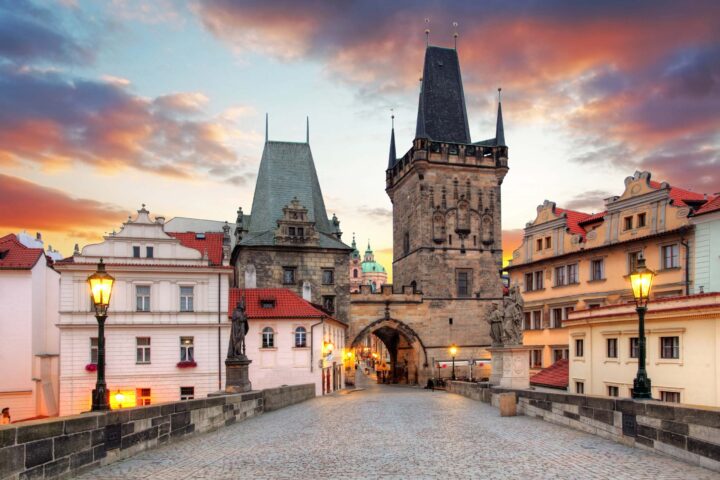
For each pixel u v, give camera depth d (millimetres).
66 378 52656
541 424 24141
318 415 30109
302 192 87375
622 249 49344
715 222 40812
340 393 63219
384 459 16484
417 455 17047
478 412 30109
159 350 54781
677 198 47406
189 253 56375
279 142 89812
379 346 183000
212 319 56125
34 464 13250
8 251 57531
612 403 19516
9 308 55625
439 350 88875
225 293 56844
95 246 54656
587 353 44031
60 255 79562
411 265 95312
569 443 18875
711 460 14586
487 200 93562
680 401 33781
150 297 55188
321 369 60500
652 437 17203
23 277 56094
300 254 82188
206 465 16047
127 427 17344
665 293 44812
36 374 56031
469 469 14938
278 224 81938
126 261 55062
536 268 61156
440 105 98375
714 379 31219
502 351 34906
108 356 53594
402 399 42625
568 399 22953
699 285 41812
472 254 92000
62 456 14227
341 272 83250
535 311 60969
